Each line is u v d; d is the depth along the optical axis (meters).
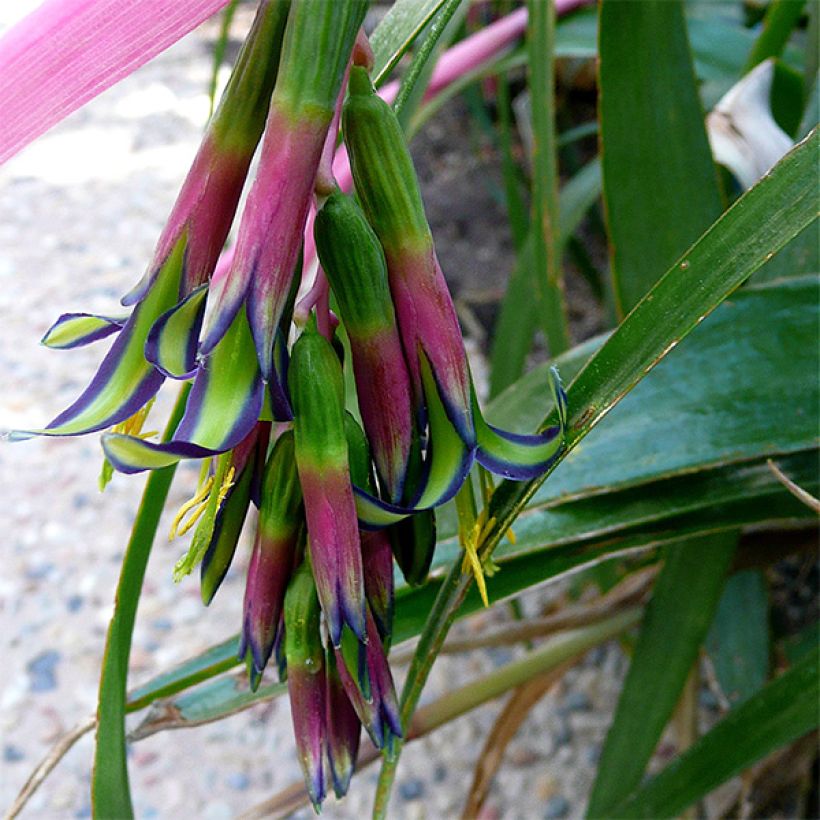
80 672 0.36
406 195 0.10
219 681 0.17
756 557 0.23
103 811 0.15
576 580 0.30
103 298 0.52
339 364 0.10
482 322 0.48
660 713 0.22
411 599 0.17
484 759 0.26
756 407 0.17
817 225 0.19
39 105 0.10
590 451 0.17
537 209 0.23
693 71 0.18
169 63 0.72
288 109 0.09
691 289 0.11
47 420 0.45
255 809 0.20
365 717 0.11
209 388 0.09
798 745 0.24
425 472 0.10
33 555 0.40
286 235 0.09
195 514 0.10
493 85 0.57
